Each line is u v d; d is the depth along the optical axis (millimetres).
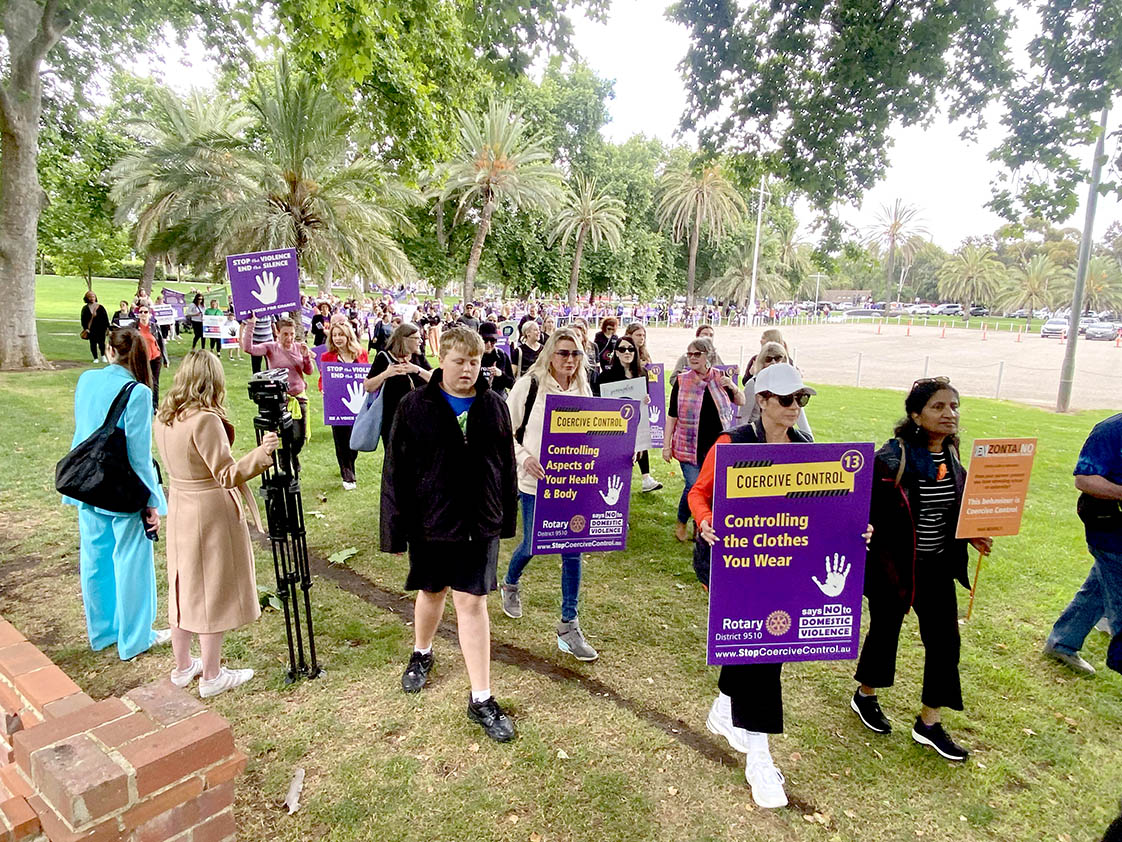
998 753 3180
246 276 7699
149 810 1851
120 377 3484
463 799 2723
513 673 3695
